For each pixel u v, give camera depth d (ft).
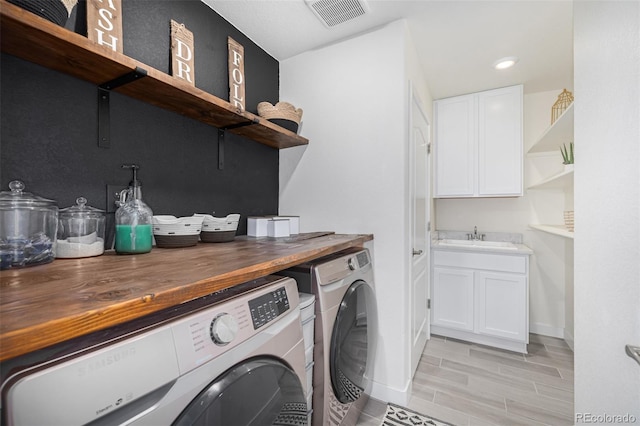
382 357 5.65
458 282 8.30
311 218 6.54
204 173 5.05
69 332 1.41
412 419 5.05
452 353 7.51
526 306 7.43
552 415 5.14
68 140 3.33
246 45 6.06
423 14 5.40
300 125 6.73
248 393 2.23
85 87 3.47
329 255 4.61
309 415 3.52
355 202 6.01
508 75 7.83
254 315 2.47
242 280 2.51
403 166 5.53
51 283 2.04
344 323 4.06
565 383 6.12
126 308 1.65
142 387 1.61
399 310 5.53
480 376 6.41
